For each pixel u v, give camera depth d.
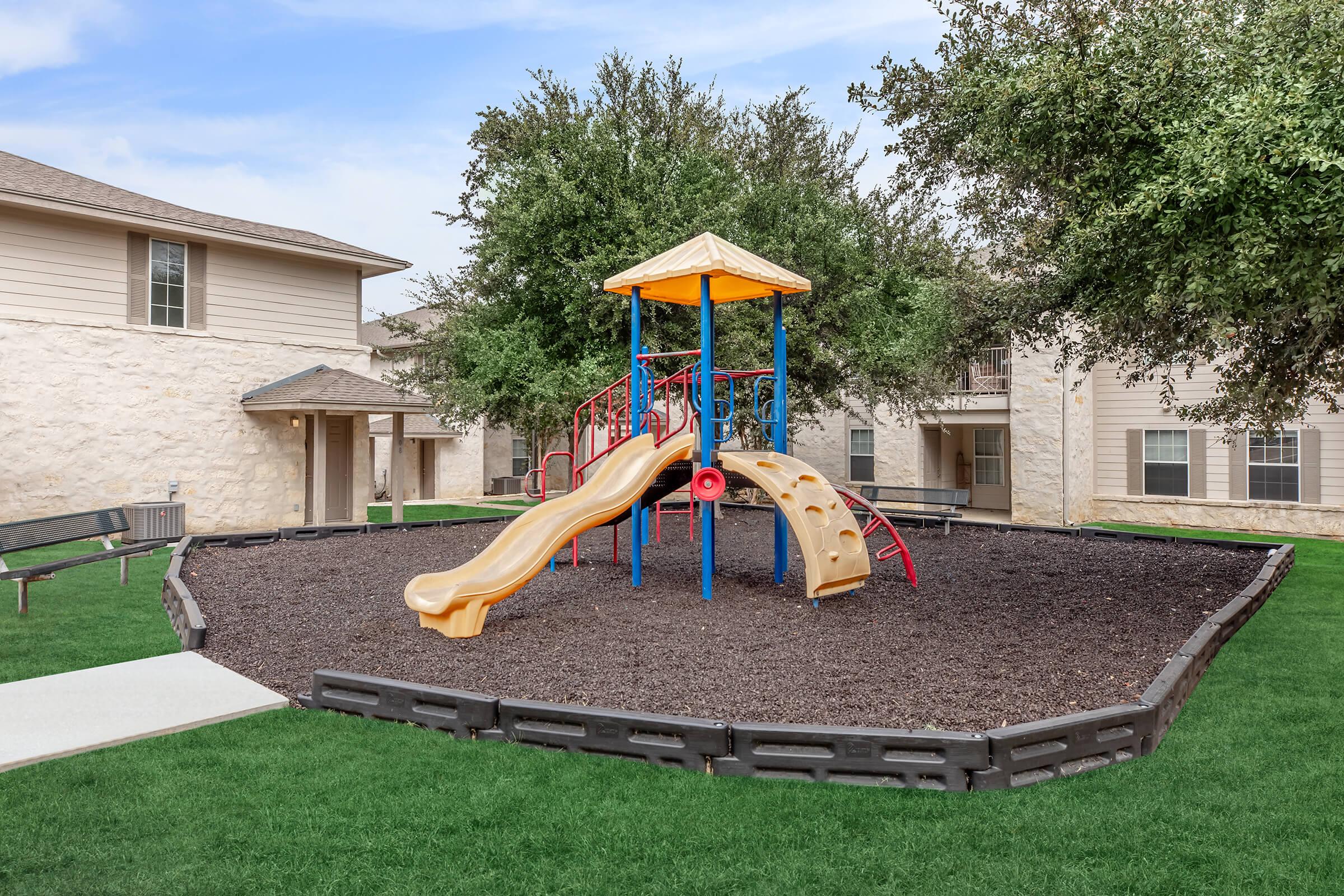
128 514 13.07
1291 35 5.34
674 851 2.97
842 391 18.33
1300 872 2.82
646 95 14.43
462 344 13.26
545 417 12.96
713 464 7.66
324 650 5.83
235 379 15.16
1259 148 4.46
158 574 9.66
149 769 3.73
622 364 12.36
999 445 20.91
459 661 5.48
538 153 12.89
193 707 4.54
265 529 15.50
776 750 3.67
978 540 11.92
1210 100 5.16
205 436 14.73
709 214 12.14
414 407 15.44
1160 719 4.14
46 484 12.97
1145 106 5.59
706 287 7.52
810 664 5.31
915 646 5.77
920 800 3.42
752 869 2.85
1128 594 7.83
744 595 7.61
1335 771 3.72
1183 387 16.80
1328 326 5.20
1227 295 4.86
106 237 13.69
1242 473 16.06
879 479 20.48
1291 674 5.40
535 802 3.38
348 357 16.92
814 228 13.27
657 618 6.65
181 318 14.56
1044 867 2.86
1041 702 4.54
